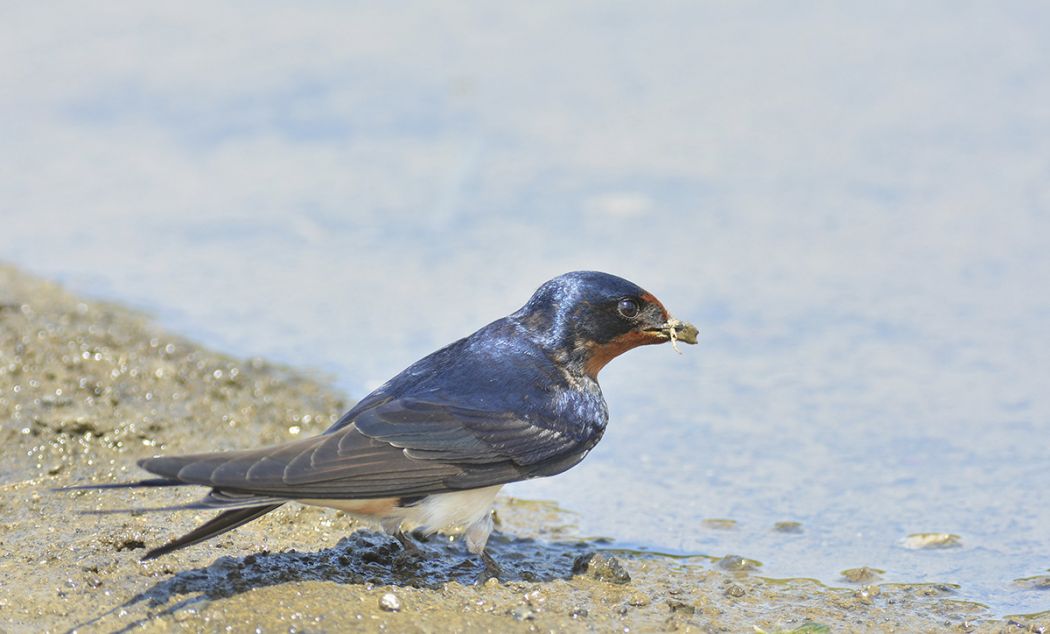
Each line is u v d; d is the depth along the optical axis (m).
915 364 13.38
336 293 15.29
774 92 20.75
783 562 9.91
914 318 14.31
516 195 17.61
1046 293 14.66
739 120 19.77
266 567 9.01
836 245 16.06
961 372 13.16
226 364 13.25
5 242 16.58
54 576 8.69
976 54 21.75
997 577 9.59
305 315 14.74
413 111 20.28
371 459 8.52
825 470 11.53
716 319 14.46
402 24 23.98
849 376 13.23
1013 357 13.38
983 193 17.19
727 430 12.38
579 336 9.58
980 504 10.78
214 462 7.88
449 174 18.23
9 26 23.88
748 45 22.77
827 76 21.28
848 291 14.98
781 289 15.05
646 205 17.19
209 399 12.45
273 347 14.02
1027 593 9.31
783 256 15.82
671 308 14.62
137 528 9.58
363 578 8.98
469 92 20.94
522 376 9.38
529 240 16.39
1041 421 12.12
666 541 10.32
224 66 21.97
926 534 10.30
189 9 24.98
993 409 12.39
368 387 13.25
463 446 8.86
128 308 14.76
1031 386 12.77
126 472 10.86
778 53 22.30
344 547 9.52
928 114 19.61
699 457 11.91
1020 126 19.03
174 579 8.70
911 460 11.59
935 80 20.83
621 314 9.53
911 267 15.43
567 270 15.54
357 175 18.34
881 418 12.38
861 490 11.14
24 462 10.86
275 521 9.93
